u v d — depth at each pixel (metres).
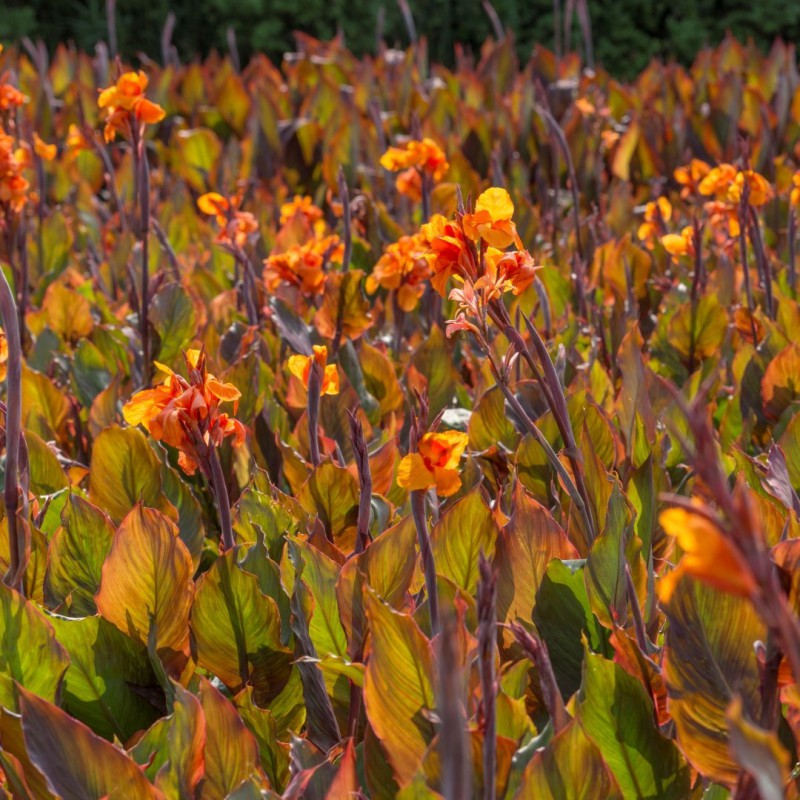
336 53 13.19
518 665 3.31
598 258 6.16
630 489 3.71
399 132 10.12
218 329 5.52
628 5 23.72
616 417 4.21
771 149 8.58
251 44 24.44
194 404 3.42
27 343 5.52
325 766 3.26
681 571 2.71
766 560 2.69
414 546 3.51
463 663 3.20
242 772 3.25
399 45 23.31
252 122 9.42
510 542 3.52
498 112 9.57
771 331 4.64
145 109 4.50
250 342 4.86
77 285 6.75
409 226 6.92
